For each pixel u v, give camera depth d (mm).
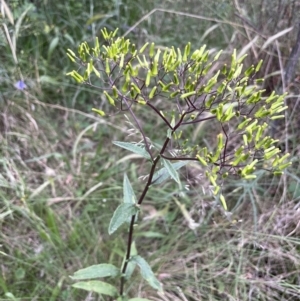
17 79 483
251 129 230
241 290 368
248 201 424
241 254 377
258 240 384
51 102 524
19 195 408
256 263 387
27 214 401
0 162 421
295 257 369
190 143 478
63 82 525
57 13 537
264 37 459
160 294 367
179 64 242
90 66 249
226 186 437
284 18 465
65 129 510
